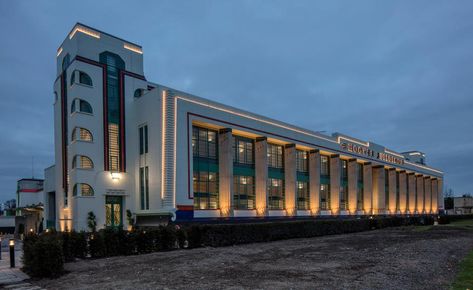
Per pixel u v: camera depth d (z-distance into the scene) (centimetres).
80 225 2883
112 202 3125
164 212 2897
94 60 3166
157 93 3077
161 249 1875
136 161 3231
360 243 2192
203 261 1448
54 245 1250
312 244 2169
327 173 5234
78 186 2923
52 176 3831
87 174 2984
